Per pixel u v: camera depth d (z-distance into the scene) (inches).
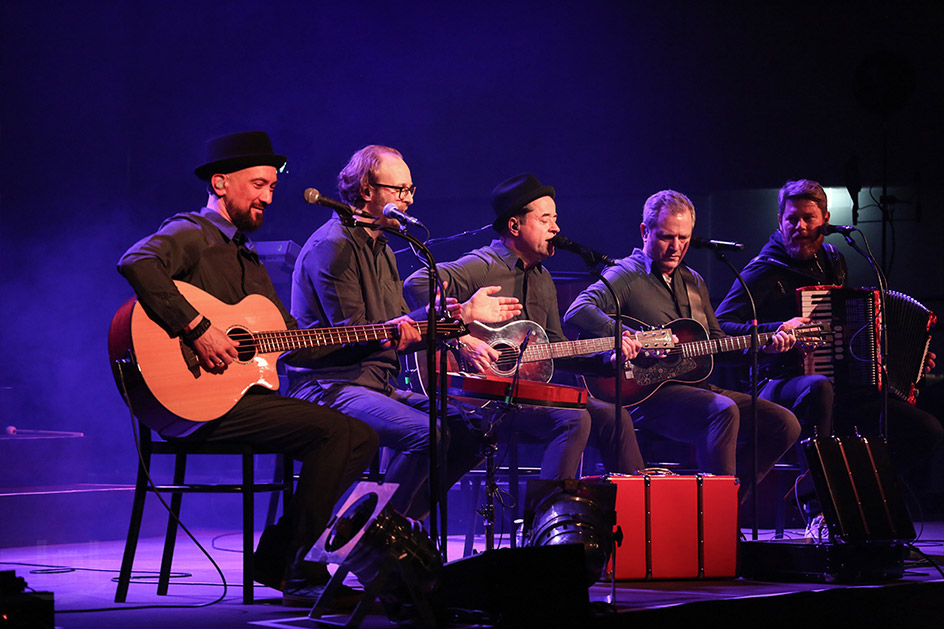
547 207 257.6
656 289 284.4
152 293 169.9
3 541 266.5
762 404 269.0
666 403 264.5
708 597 184.5
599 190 492.4
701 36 483.8
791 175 479.2
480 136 492.4
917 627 209.6
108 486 310.2
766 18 478.9
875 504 212.4
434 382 181.6
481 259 258.5
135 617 163.3
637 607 171.5
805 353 287.6
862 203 481.1
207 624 157.2
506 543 281.9
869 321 288.2
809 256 308.5
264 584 185.2
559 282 343.0
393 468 208.4
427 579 159.2
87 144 441.4
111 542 283.9
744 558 217.9
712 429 256.2
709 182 486.0
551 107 491.2
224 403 175.6
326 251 214.8
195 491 180.1
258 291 193.6
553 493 185.3
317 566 179.0
